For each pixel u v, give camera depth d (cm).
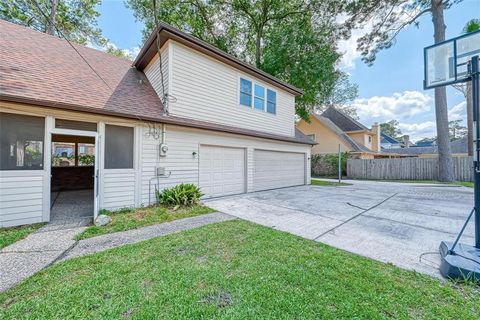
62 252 323
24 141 455
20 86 464
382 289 233
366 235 408
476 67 308
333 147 1945
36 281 243
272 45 1362
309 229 441
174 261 294
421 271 275
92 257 303
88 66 712
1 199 432
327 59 1329
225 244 354
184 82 716
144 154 620
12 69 506
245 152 909
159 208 591
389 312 198
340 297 219
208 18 1483
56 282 241
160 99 727
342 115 2327
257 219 511
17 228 430
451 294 225
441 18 1169
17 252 322
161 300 212
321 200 751
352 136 2186
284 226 460
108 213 535
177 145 689
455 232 426
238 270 271
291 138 1116
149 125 630
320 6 1330
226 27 1550
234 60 828
